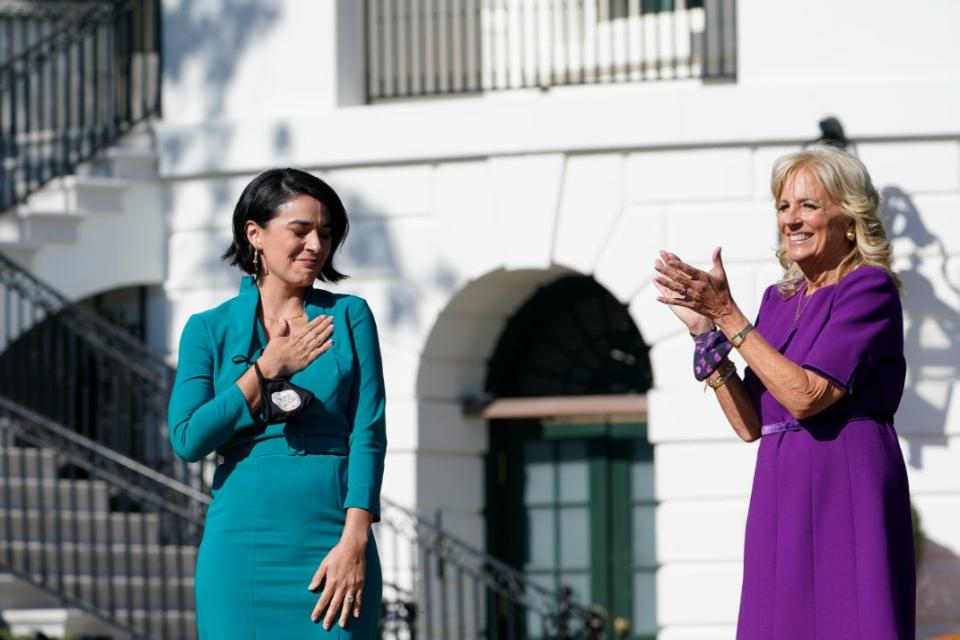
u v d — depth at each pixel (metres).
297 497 6.03
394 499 14.64
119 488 13.37
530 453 15.42
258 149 14.95
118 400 14.84
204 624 6.07
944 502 13.42
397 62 15.08
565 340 15.34
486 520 15.33
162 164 15.31
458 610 14.18
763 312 6.13
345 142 14.70
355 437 6.12
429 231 14.54
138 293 15.63
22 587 13.53
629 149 14.01
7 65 15.86
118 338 14.55
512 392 15.41
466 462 15.16
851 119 13.58
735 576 13.65
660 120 13.86
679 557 13.77
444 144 14.41
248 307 6.27
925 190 13.55
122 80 16.59
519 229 14.23
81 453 14.38
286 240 6.19
